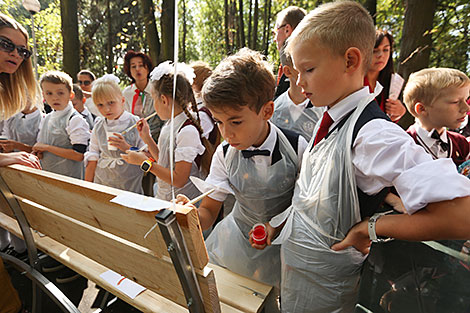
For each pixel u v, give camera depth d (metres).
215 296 0.83
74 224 1.09
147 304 1.05
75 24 3.14
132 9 6.12
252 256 1.18
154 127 3.08
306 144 1.13
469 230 0.63
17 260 1.51
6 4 2.19
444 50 4.91
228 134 0.98
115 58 6.29
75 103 3.06
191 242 0.73
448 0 4.61
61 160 2.31
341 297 0.86
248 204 1.14
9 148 2.21
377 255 0.84
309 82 0.82
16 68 1.80
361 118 0.77
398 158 0.69
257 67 0.96
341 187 0.79
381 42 1.75
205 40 8.39
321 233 0.85
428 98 1.43
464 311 0.60
